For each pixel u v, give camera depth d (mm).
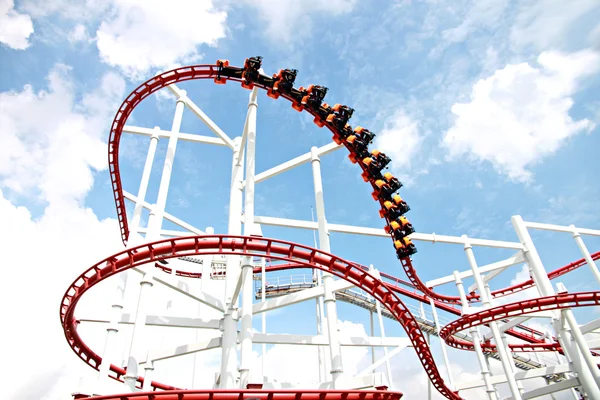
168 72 20469
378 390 13391
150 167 22328
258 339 17641
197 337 27641
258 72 20469
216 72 21062
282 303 17703
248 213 17969
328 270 15680
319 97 21047
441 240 26938
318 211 20266
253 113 20375
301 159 21984
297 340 17969
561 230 28344
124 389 13906
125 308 19312
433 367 23031
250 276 15586
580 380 21766
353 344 19906
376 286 17094
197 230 27391
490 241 27047
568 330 23219
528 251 25516
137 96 20656
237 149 23453
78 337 18406
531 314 24875
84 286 14711
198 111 22203
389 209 21781
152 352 18047
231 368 15969
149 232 17844
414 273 27031
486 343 32562
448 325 25328
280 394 12070
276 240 14852
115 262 14414
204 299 16859
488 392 25891
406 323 18688
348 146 22219
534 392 24469
